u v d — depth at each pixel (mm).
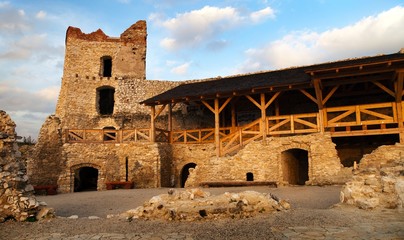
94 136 20266
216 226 6676
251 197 7816
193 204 7621
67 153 19125
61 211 9977
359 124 13984
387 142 15945
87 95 25391
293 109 19125
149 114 24297
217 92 16406
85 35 26625
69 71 25609
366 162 13023
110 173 19078
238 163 15727
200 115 23203
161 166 18406
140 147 18625
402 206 7305
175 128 23469
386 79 14211
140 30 27812
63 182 18719
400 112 13383
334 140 16875
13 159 8422
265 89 15602
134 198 12273
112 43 26953
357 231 5852
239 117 20719
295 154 17328
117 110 24656
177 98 17438
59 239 6250
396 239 5305
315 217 6949
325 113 14547
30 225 7461
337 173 13625
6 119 8727
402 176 7906
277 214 7434
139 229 6695
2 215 7730
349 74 13141
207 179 16188
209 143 18922
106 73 28344
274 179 14859
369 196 7988
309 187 13016
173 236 6098
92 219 7906
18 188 8117
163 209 7586
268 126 15664
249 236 5891
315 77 13516
